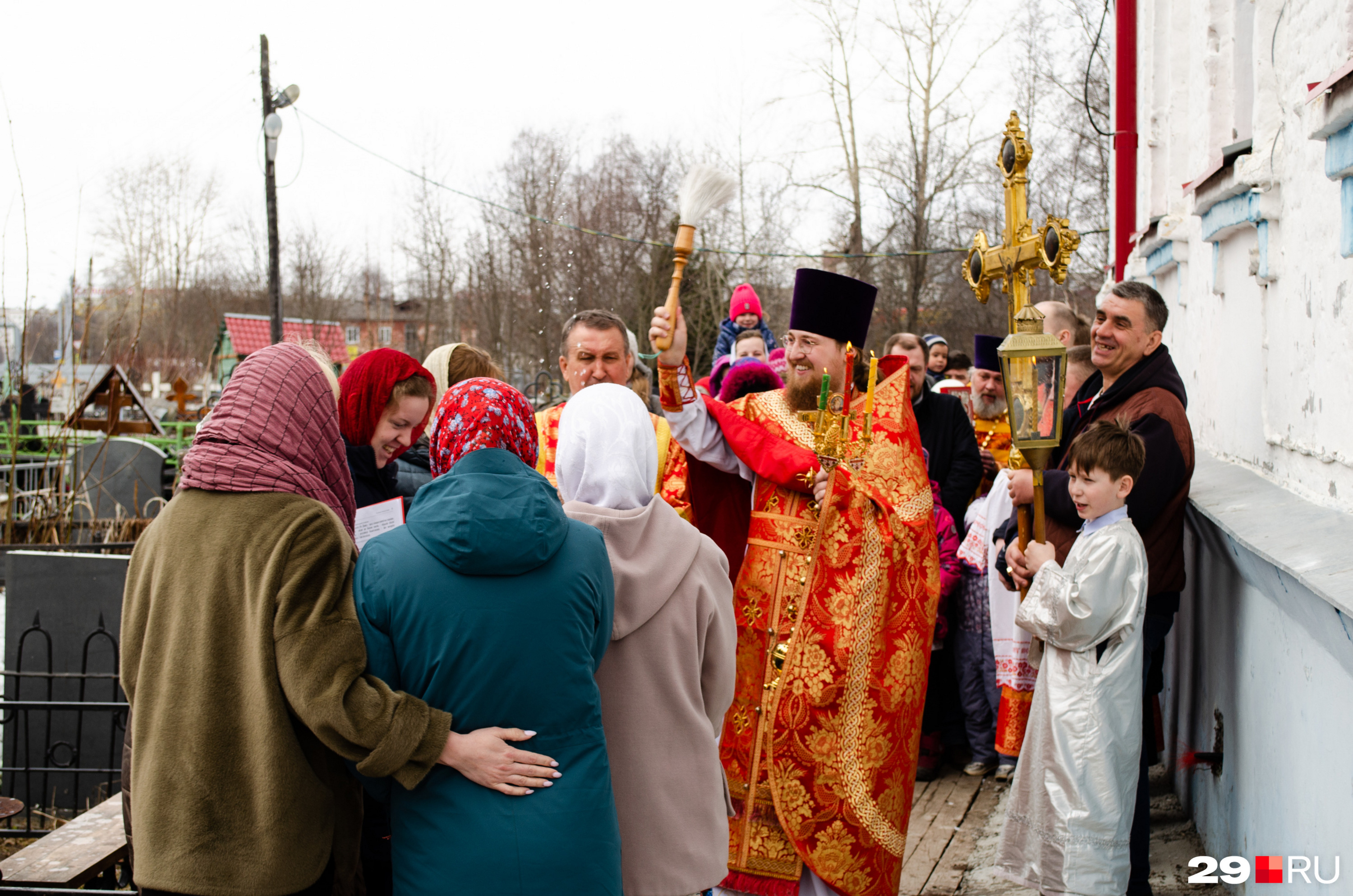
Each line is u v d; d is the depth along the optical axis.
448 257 38.84
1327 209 2.91
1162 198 5.92
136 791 1.99
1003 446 5.37
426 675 1.93
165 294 47.25
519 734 1.92
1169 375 3.55
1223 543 3.22
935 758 4.80
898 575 3.24
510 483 1.98
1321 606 2.16
